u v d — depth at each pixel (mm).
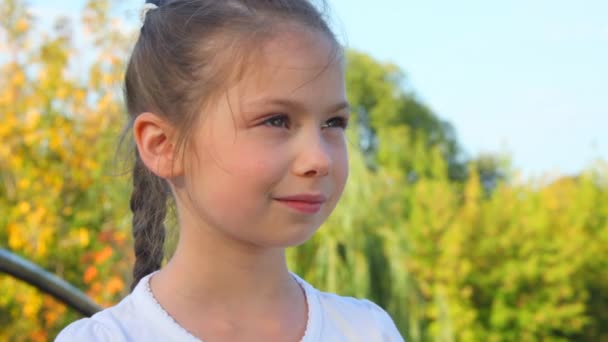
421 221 7766
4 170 5309
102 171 5117
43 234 5047
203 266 1045
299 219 975
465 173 14961
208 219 1017
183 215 1064
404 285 5602
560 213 8336
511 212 8055
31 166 5273
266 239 981
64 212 5219
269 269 1080
